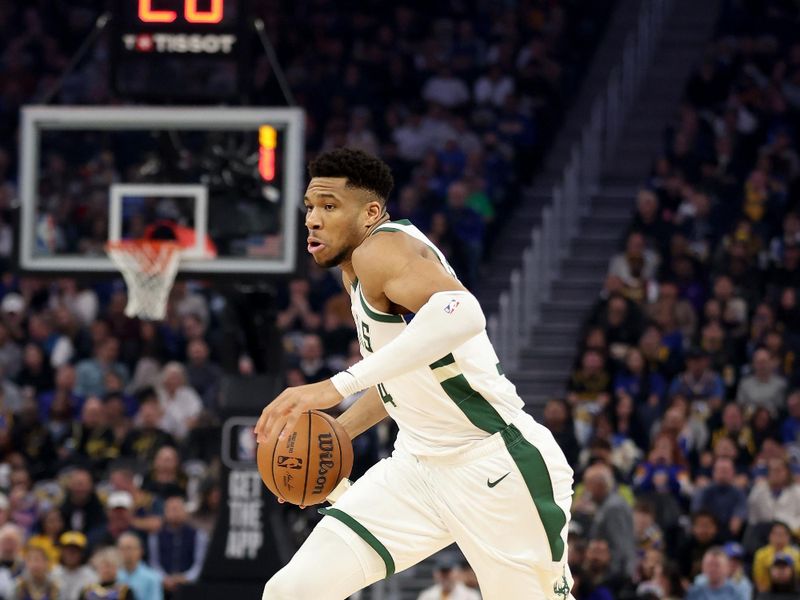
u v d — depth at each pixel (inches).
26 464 616.4
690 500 568.1
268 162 470.9
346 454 235.5
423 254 212.8
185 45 478.3
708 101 871.7
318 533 227.1
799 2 932.6
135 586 497.7
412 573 583.5
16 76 930.7
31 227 482.6
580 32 932.6
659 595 479.5
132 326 712.4
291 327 708.0
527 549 224.1
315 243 220.4
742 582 496.1
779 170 819.4
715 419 609.9
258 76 905.5
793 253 741.3
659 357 659.4
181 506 538.3
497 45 925.8
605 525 513.3
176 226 471.8
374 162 220.1
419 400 222.5
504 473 222.1
